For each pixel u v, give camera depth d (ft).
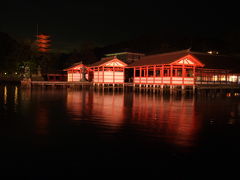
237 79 119.03
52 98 53.52
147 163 14.25
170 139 19.36
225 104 45.80
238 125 25.16
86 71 140.36
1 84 137.90
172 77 78.43
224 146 17.75
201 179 12.36
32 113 31.42
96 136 19.92
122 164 14.05
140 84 96.48
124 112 33.19
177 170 13.37
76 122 25.59
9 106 38.52
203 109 37.88
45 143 17.83
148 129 22.72
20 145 17.33
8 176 12.41
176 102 48.44
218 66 109.81
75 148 16.75
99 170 13.19
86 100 49.55
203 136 20.49
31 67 157.48
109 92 80.12
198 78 117.29
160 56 97.04
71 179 12.14
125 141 18.57
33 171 13.00
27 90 85.30
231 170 13.50
